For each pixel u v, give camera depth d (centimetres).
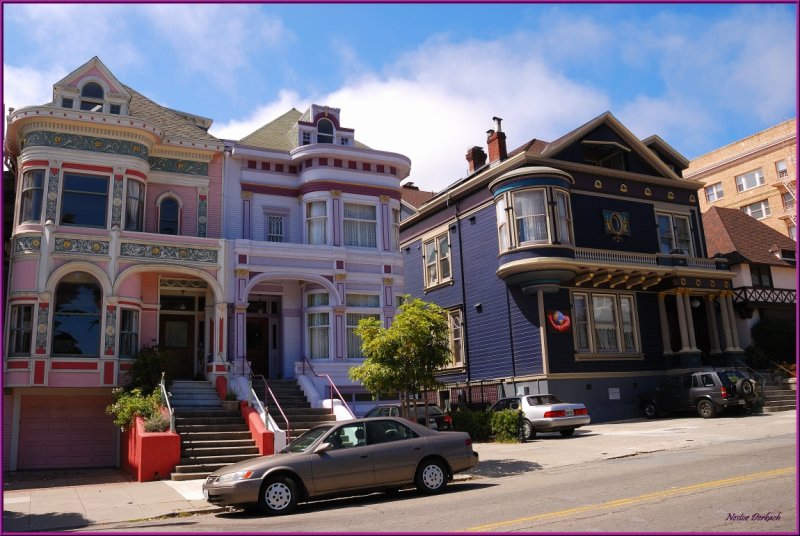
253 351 2398
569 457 1605
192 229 2291
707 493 947
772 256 3512
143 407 1728
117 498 1285
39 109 1995
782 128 4722
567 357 2638
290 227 2478
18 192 2030
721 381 2417
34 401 1966
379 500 1145
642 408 2717
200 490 1355
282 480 1066
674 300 3105
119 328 1992
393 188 2598
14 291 1919
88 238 2000
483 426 2164
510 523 827
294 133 2636
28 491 1428
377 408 2088
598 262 2691
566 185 2728
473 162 3431
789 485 972
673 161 3384
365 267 2470
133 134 2125
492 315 2888
